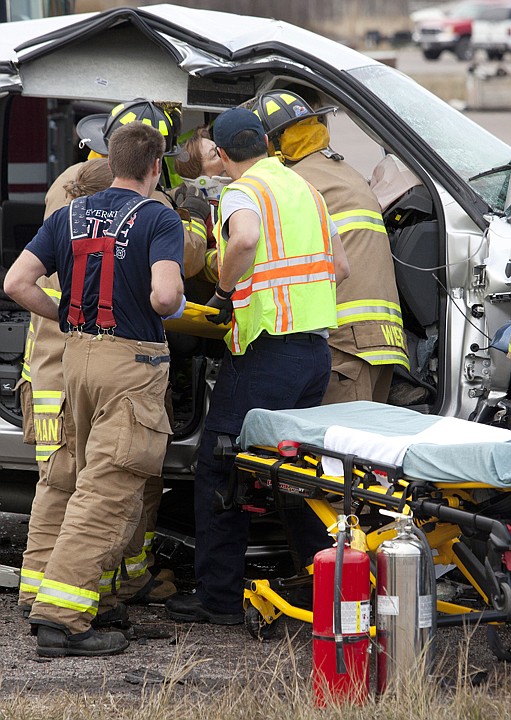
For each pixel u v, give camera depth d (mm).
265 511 17656
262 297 16984
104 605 17391
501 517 14836
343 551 13961
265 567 21188
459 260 18812
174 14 21016
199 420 18828
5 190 27656
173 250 16172
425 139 20062
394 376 19906
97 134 19672
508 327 17219
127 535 16656
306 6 188000
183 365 20906
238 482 17047
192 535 20141
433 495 14641
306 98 20750
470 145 20953
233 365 17516
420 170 19312
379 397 19281
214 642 17031
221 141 17422
